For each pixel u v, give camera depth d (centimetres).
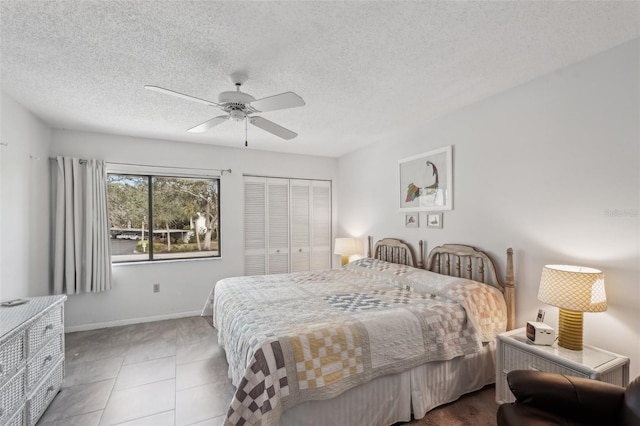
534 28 171
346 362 183
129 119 322
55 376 230
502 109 260
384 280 321
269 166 481
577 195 211
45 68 214
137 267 396
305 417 173
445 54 199
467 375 229
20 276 278
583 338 206
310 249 516
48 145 341
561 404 142
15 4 148
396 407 200
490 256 270
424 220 343
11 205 262
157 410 216
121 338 342
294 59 203
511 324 245
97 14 157
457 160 303
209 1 147
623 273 189
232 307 246
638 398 131
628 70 187
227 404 223
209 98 267
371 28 170
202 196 446
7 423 168
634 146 184
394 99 274
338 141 422
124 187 402
